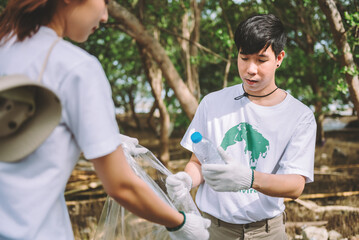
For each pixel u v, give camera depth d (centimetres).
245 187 156
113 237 154
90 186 571
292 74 625
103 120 102
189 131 198
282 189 162
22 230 101
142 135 1123
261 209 180
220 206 185
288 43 602
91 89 100
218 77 970
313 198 526
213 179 154
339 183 613
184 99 448
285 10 582
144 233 150
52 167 102
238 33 172
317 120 930
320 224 434
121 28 456
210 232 193
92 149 101
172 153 920
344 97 694
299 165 173
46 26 108
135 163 154
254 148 183
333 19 328
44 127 94
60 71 99
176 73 443
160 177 166
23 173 100
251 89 180
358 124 1196
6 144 94
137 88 1125
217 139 188
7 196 100
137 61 704
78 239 432
